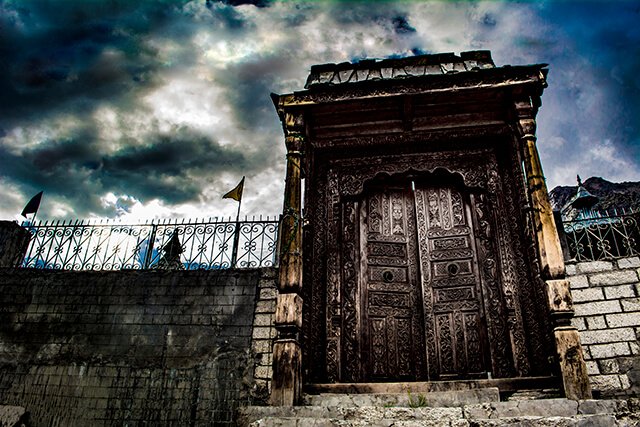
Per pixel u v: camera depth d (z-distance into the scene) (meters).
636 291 7.44
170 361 7.94
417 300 8.01
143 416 7.57
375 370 7.53
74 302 8.59
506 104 7.88
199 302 8.34
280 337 6.27
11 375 8.12
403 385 6.39
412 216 8.62
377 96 7.59
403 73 8.73
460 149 8.59
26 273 8.92
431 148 8.70
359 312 7.88
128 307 8.45
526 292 7.45
